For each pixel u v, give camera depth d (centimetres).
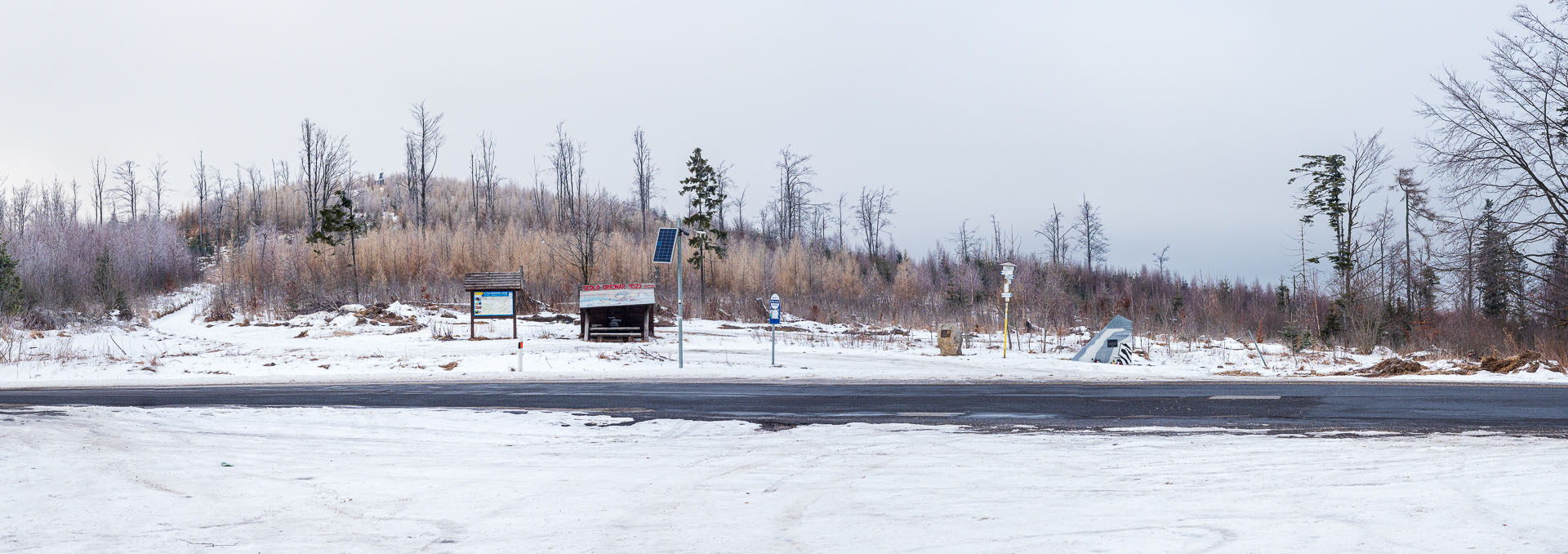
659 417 1291
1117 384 1864
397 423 1216
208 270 6256
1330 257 4938
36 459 860
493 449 984
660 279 5278
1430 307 3691
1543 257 3050
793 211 7800
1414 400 1425
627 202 7888
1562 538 488
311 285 4550
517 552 520
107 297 4309
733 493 709
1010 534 538
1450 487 648
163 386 1944
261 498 692
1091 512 598
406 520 611
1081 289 7569
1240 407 1352
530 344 2947
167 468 835
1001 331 4144
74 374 2316
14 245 5066
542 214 8019
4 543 540
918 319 4594
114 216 8256
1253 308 5650
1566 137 2925
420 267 5244
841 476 783
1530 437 971
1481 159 2970
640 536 557
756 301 4750
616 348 2825
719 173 6812
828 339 3612
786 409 1402
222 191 7962
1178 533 527
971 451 930
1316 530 523
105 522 601
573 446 1012
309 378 2173
